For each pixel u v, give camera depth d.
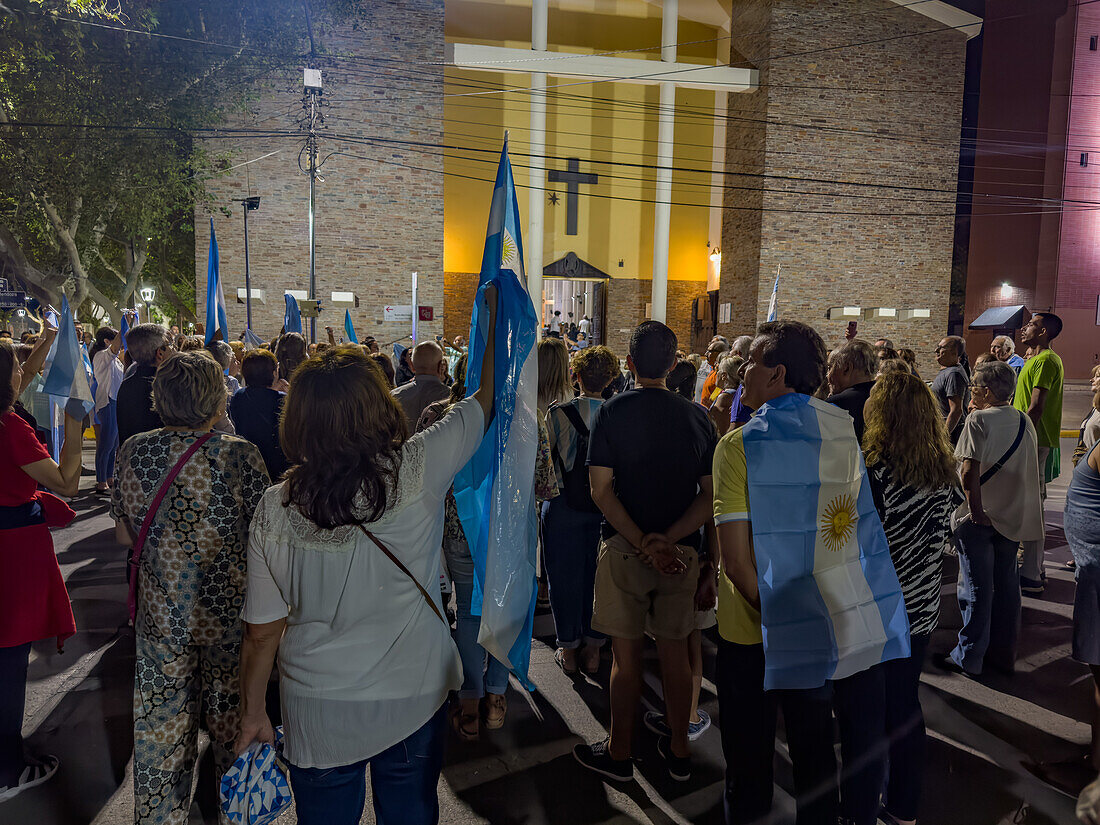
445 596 4.46
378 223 20.12
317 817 1.84
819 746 2.40
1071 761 3.27
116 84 17.59
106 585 5.59
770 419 2.36
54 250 21.66
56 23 14.85
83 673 4.19
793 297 22.03
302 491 1.68
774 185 21.69
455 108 24.77
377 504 1.70
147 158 17.91
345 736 1.76
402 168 20.16
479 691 3.60
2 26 14.97
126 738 3.51
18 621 2.94
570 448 4.19
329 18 19.14
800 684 2.31
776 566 2.30
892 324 22.59
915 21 22.06
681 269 26.88
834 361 3.65
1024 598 5.68
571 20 25.56
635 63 21.73
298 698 1.77
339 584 1.73
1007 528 4.11
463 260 25.08
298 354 4.92
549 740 3.60
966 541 4.28
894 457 2.68
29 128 17.27
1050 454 6.34
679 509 3.07
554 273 25.53
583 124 25.78
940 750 3.49
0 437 2.84
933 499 2.72
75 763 3.28
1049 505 8.97
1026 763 3.38
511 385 2.26
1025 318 22.16
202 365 2.49
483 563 2.35
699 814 3.00
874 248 22.39
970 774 3.29
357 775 1.85
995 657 4.38
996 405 4.17
